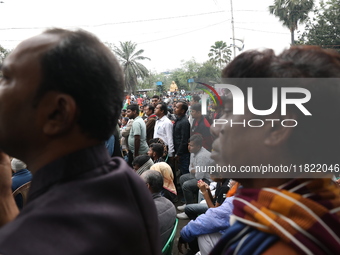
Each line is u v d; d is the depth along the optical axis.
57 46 0.69
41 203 0.64
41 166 0.73
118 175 0.76
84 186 0.69
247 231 0.63
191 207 3.36
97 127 0.73
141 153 5.39
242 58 0.70
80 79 0.69
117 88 0.77
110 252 0.65
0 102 0.70
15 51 0.71
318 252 0.56
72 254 0.59
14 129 0.71
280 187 0.65
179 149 4.95
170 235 2.42
